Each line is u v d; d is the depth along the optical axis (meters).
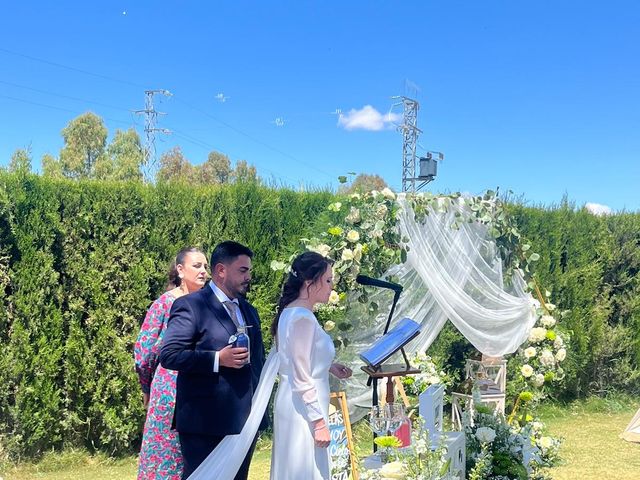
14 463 5.64
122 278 6.16
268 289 6.71
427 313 5.53
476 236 5.59
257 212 6.69
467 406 6.21
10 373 5.59
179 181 6.62
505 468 4.24
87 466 5.92
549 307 6.12
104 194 6.11
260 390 3.15
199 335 3.06
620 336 9.30
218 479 2.95
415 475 3.41
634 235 9.47
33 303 5.72
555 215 8.91
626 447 6.85
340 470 3.87
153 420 3.51
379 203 4.79
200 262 3.90
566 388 9.11
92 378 5.99
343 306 4.72
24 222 5.70
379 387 5.09
